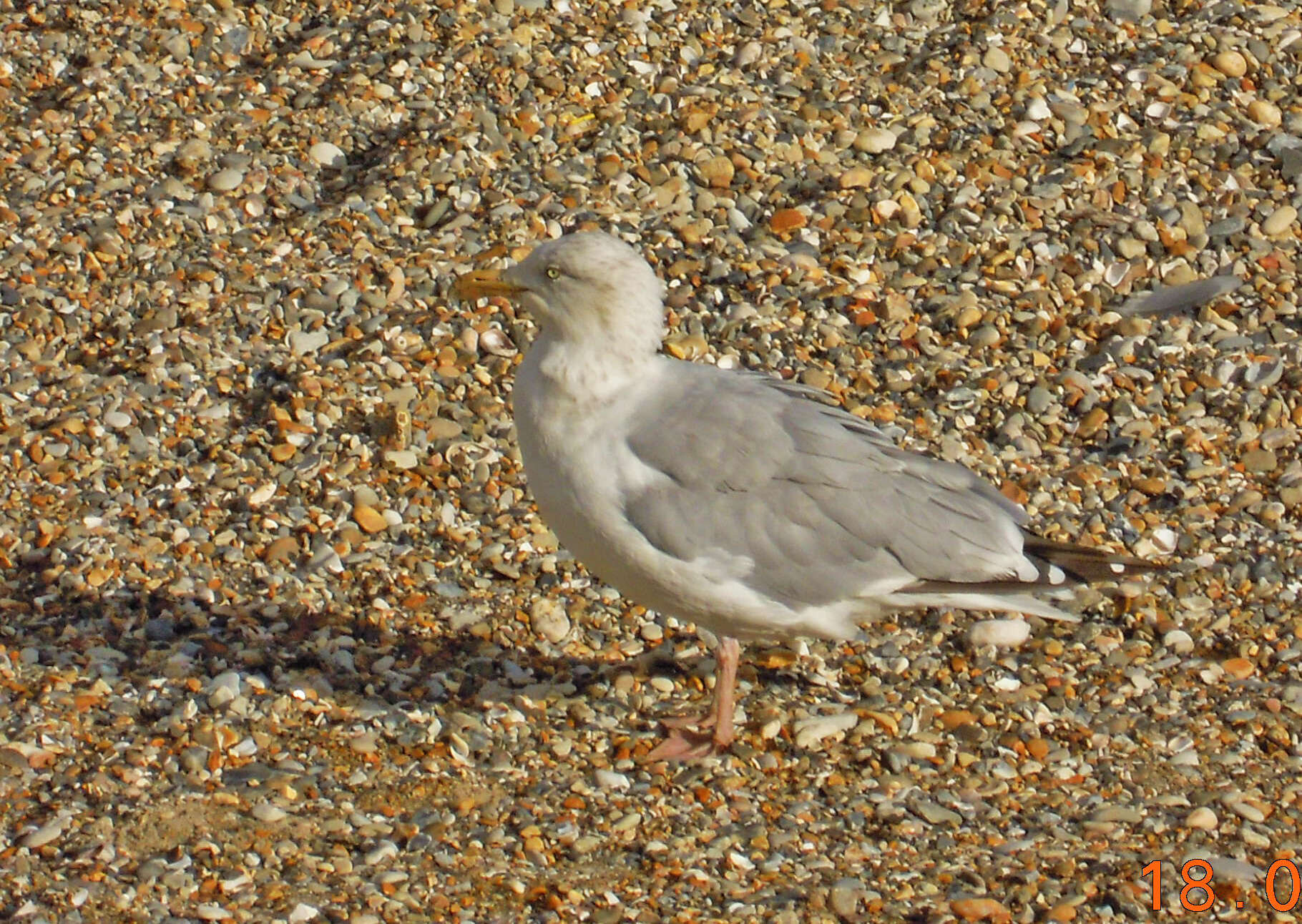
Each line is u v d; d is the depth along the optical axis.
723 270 13.75
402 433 12.41
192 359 13.11
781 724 10.26
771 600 9.70
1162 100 15.22
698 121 15.02
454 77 15.59
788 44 15.92
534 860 9.17
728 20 16.17
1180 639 10.88
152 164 14.91
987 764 9.95
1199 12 16.14
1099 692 10.52
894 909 8.78
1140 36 15.88
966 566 9.77
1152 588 11.28
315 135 15.16
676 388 9.77
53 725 9.98
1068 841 9.32
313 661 10.66
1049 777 9.88
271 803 9.48
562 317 9.58
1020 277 13.81
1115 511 11.92
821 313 13.45
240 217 14.46
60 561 11.39
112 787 9.54
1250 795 9.65
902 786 9.78
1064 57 15.72
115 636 10.84
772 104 15.32
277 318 13.51
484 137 15.02
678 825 9.47
